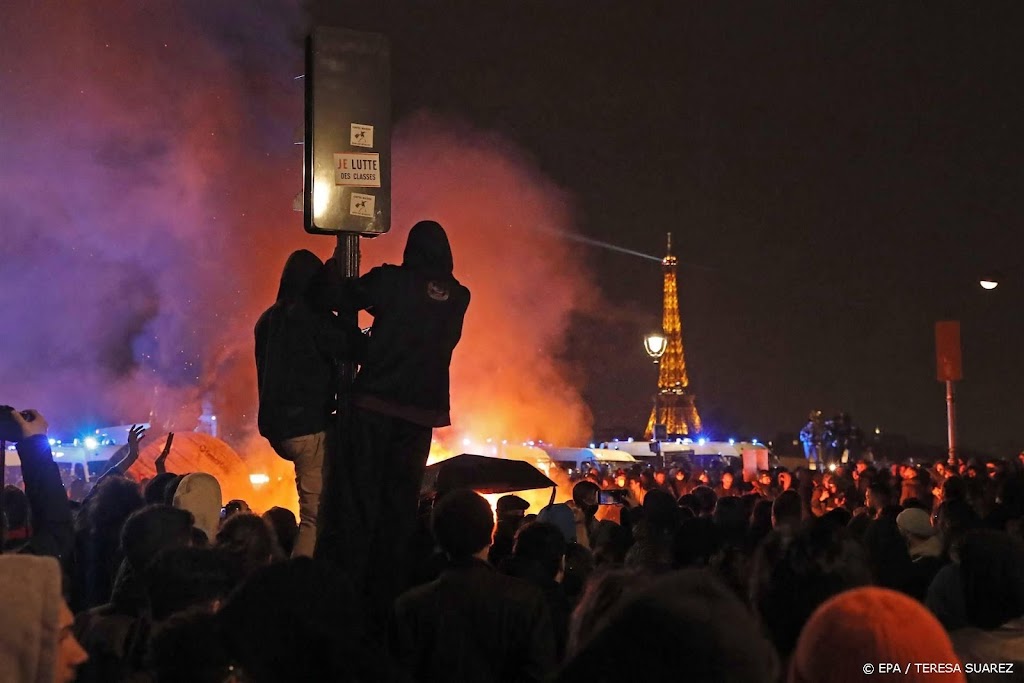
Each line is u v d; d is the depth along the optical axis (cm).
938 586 634
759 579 468
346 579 348
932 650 270
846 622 276
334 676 326
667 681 252
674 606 259
